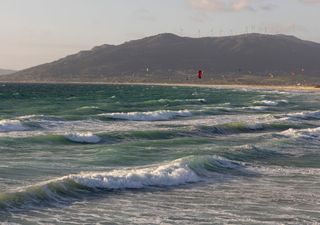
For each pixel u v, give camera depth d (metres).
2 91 164.12
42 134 38.84
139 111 67.75
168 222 16.41
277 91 198.75
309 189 22.12
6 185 20.58
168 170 23.62
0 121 43.28
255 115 64.75
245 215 17.52
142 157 29.47
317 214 17.86
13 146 32.59
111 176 21.61
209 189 21.64
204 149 33.03
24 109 66.62
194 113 64.31
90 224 15.94
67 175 23.14
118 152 31.03
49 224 15.69
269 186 22.61
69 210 17.42
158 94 147.00
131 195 19.97
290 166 28.27
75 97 116.19
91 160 27.95
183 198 19.86
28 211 16.92
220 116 61.97
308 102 105.19
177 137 40.72
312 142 38.84
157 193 20.52
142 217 16.94
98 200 18.94
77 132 39.94
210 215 17.41
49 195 18.75
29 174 23.25
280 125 51.41
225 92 176.50
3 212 16.50
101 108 68.62
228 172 25.52
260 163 28.81
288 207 18.78
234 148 33.12
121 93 154.00
